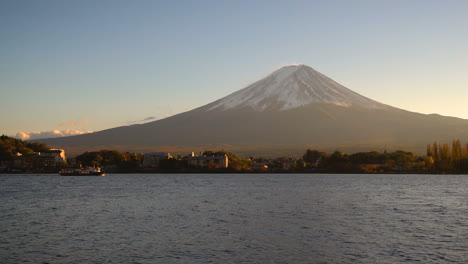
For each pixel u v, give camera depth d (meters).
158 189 165.62
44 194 141.75
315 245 58.66
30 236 65.25
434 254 54.09
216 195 135.12
